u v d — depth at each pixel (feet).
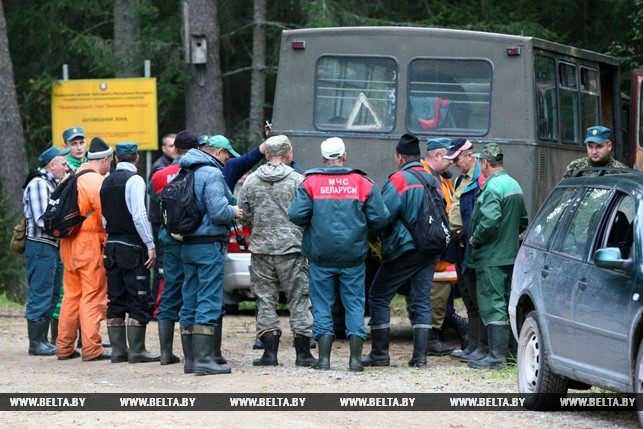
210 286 79.82
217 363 85.87
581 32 205.05
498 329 83.05
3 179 170.09
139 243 88.22
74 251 89.97
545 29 187.01
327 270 81.10
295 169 93.20
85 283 90.07
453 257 89.45
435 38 102.27
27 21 203.51
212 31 183.42
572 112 110.22
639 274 55.67
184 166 79.82
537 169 100.89
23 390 73.97
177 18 198.59
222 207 78.18
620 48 138.21
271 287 84.99
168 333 87.15
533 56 100.68
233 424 61.67
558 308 62.69
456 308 145.48
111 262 88.12
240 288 118.21
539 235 68.64
